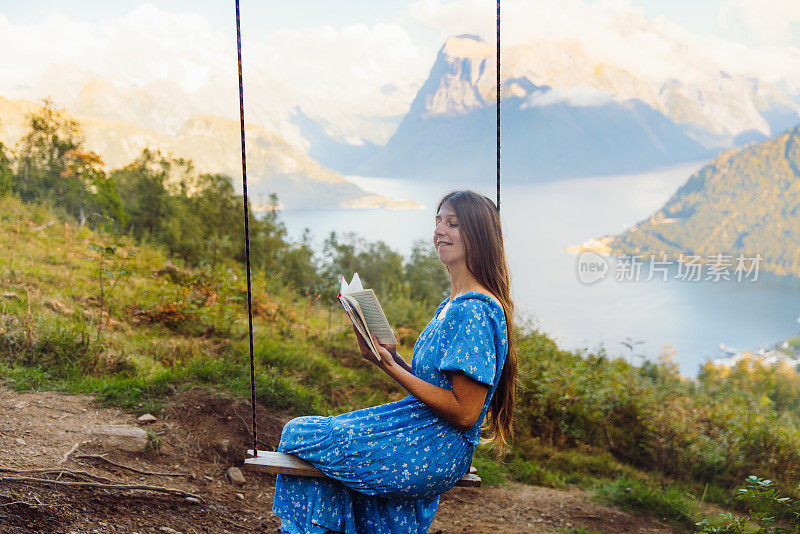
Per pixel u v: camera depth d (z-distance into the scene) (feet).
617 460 23.44
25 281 26.73
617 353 32.78
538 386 24.85
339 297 7.01
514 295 8.16
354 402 22.76
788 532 13.37
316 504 7.39
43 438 12.57
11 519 8.79
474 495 17.87
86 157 51.19
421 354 7.32
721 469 22.56
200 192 52.75
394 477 7.14
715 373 40.78
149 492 11.48
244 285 33.88
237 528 11.44
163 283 31.96
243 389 17.79
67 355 18.19
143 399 16.06
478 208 7.45
